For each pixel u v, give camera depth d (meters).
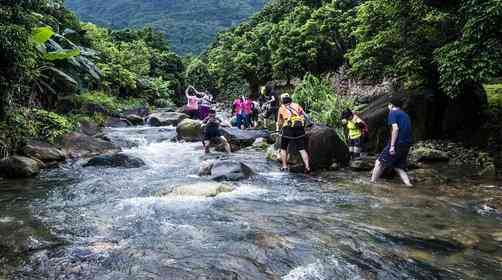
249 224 4.91
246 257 3.90
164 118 19.59
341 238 4.40
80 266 3.69
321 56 24.02
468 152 9.91
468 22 8.48
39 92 13.46
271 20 37.19
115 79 25.02
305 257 3.90
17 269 3.61
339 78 20.78
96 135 12.83
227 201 6.01
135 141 13.26
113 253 3.99
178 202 5.94
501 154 9.58
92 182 7.45
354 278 3.48
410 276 3.51
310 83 15.23
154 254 3.98
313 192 6.64
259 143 12.51
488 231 4.61
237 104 16.66
